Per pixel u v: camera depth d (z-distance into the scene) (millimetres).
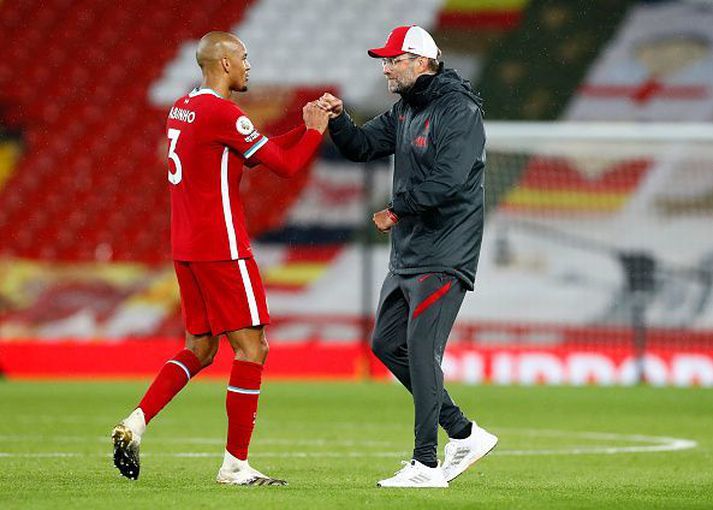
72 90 90375
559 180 79312
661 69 91125
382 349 24469
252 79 92125
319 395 56656
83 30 93250
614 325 75500
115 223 83750
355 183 85812
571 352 67062
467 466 24531
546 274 78125
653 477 27141
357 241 83812
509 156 78688
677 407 51281
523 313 76938
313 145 23750
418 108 23672
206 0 95312
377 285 81875
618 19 93188
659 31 92438
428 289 23234
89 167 86375
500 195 78938
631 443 37031
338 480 25078
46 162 86438
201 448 33812
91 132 88188
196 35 93938
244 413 23297
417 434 23234
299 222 84875
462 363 67562
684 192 79312
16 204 84250
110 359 67688
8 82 90438
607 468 29578
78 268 80000
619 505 20516
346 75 92000
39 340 69000
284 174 23422
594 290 77375
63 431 38969
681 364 66375
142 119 89312
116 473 26016
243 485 23047
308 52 93312
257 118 90375
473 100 23453
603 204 78625
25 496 20516
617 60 91688
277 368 68312
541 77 91250
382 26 94375
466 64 92000
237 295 23141
